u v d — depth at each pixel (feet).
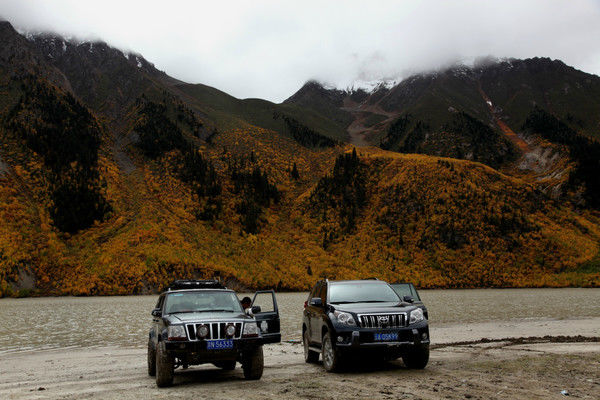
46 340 81.05
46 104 584.40
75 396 31.55
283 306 185.06
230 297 40.60
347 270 371.35
